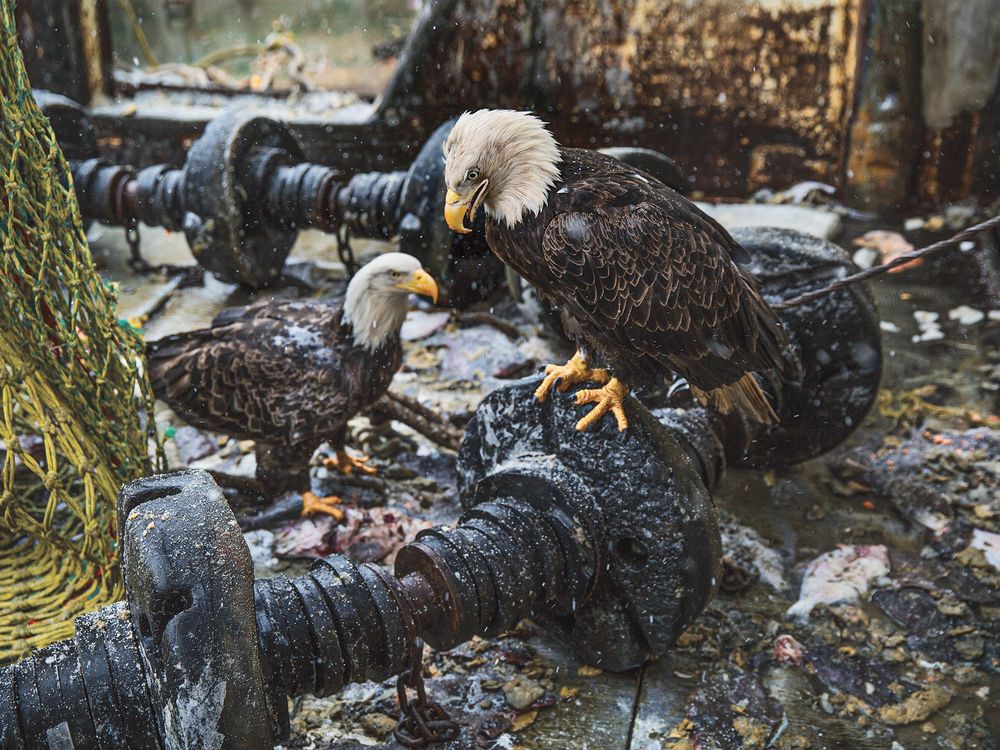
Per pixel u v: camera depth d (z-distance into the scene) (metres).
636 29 6.91
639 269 2.93
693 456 3.46
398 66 6.98
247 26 11.41
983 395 5.18
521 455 3.46
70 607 3.69
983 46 6.56
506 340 5.68
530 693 3.39
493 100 7.06
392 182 5.72
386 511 4.32
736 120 7.18
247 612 2.32
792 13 6.80
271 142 6.08
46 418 3.49
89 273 3.48
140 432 3.70
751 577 3.98
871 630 3.74
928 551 4.16
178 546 2.33
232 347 4.04
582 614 3.43
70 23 7.18
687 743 3.25
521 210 2.95
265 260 6.18
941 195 7.10
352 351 4.10
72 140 6.30
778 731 3.32
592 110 7.16
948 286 6.23
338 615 2.70
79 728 2.42
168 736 2.35
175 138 7.36
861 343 4.24
